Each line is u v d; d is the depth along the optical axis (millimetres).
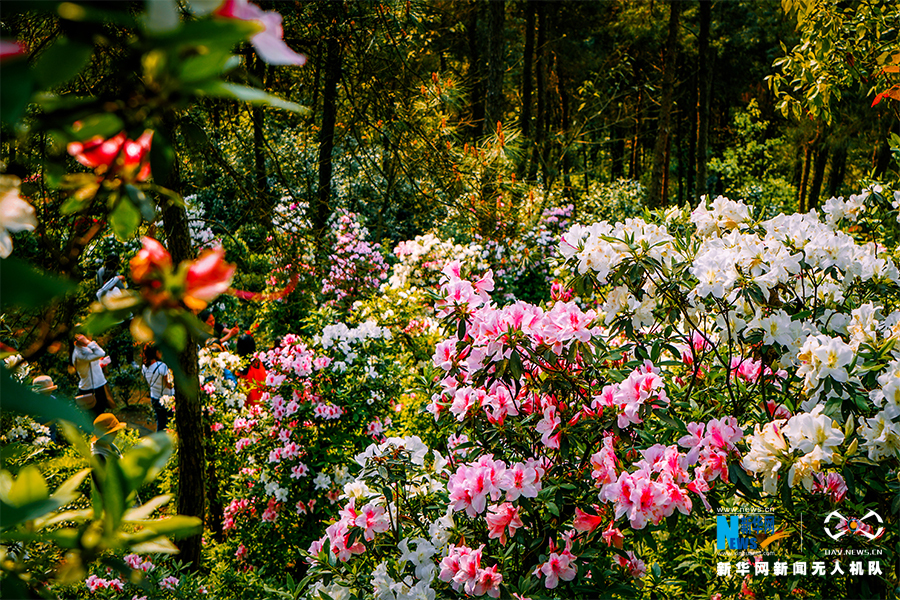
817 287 2975
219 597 3855
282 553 4934
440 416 2934
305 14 4402
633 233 2777
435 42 13008
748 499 2514
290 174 5215
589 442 2629
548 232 9914
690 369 3090
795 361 2654
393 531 2777
